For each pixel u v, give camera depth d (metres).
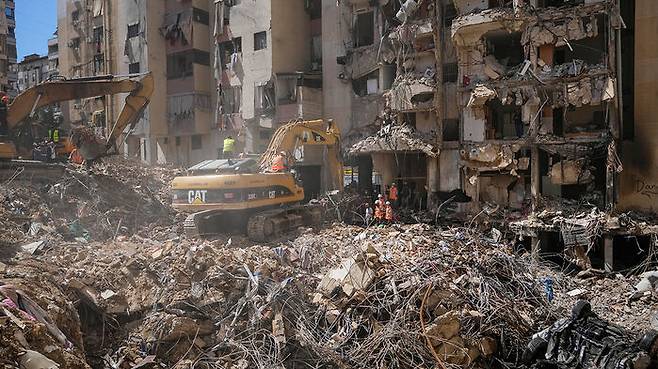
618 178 21.59
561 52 23.11
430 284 11.24
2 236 13.38
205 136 37.47
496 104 24.97
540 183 23.38
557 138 21.91
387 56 27.73
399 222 22.69
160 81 37.97
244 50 34.09
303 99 30.67
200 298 10.79
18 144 19.59
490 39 24.34
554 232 21.30
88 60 44.19
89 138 20.81
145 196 21.47
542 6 22.75
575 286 17.48
